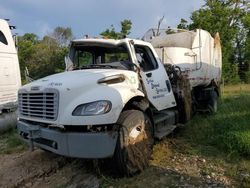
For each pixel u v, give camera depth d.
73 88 4.83
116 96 4.87
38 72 38.75
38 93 5.09
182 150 6.39
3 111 9.41
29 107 5.30
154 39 10.93
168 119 6.86
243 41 36.41
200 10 33.78
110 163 5.18
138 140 5.21
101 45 6.25
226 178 5.08
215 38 12.07
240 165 5.55
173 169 5.41
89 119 4.64
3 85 9.34
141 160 5.24
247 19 35.34
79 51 6.71
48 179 5.37
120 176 5.11
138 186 4.81
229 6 35.91
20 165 6.08
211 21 33.03
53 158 6.27
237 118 7.96
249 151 5.93
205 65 10.71
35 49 41.53
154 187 4.79
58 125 4.76
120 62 6.05
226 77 30.94
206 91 10.51
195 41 10.33
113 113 4.75
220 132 7.15
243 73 34.56
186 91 7.80
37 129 5.05
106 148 4.68
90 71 5.61
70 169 5.68
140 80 5.81
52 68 37.91
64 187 4.99
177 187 4.76
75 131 4.79
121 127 4.94
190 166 5.56
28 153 6.75
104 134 4.67
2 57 9.39
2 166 6.17
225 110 9.91
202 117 9.44
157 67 6.56
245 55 36.47
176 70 7.77
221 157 5.95
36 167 5.89
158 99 6.32
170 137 7.23
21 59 40.56
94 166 5.48
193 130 7.76
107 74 5.25
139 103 5.56
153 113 6.37
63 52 35.31
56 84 4.95
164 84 6.64
